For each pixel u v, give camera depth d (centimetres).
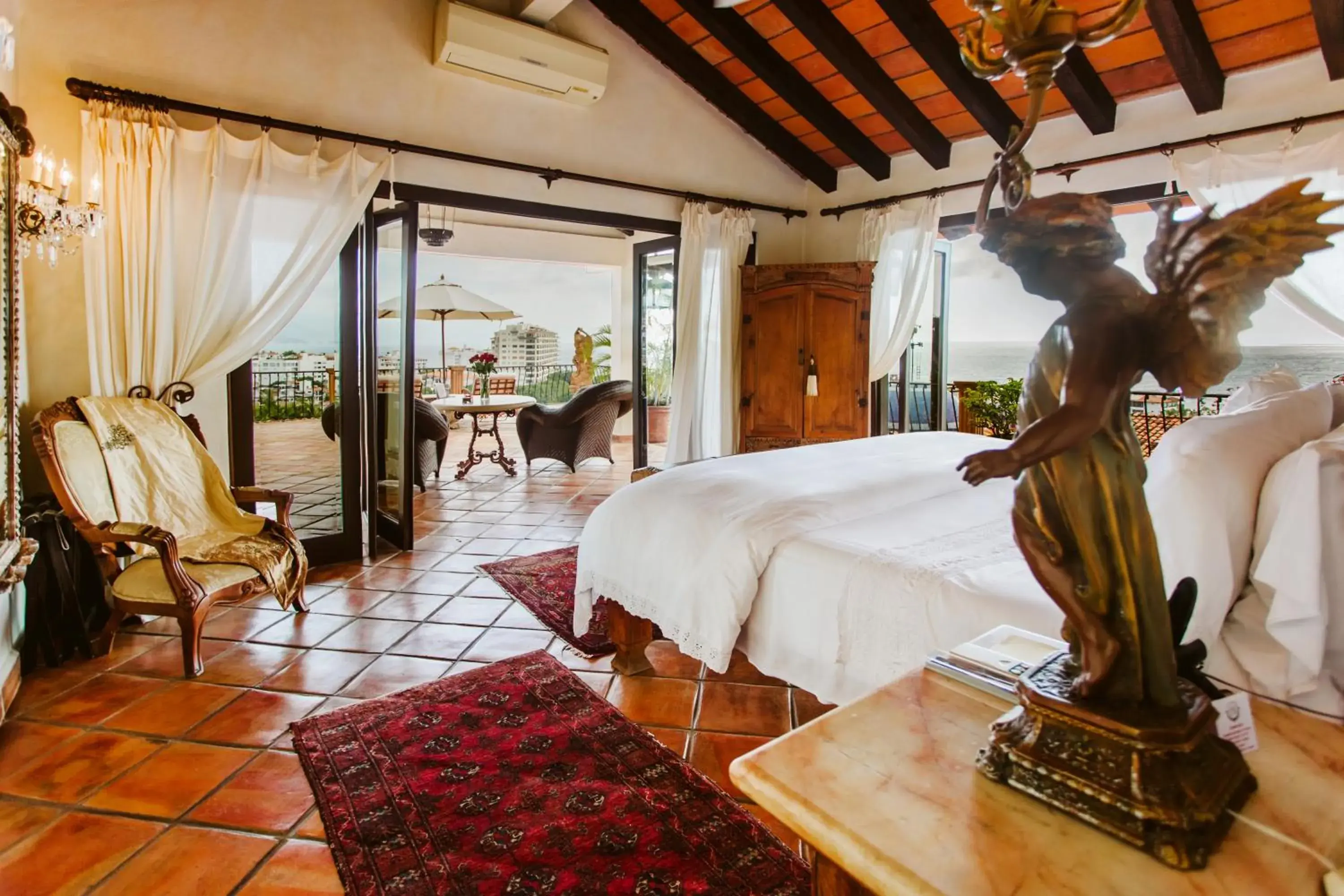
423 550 420
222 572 266
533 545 430
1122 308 64
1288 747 77
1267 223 61
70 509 256
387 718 225
